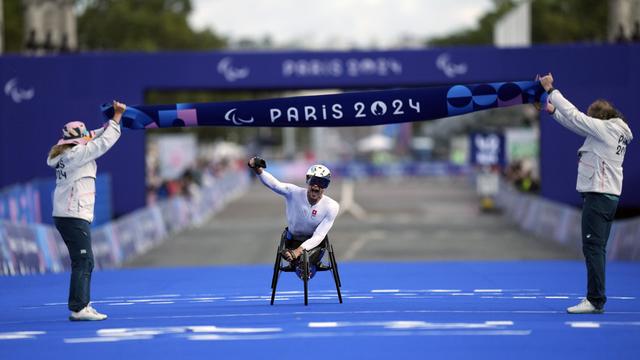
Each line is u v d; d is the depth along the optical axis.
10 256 59.88
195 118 36.91
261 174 34.25
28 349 24.70
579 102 101.56
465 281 48.84
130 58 102.38
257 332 26.70
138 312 33.59
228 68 102.38
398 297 38.50
